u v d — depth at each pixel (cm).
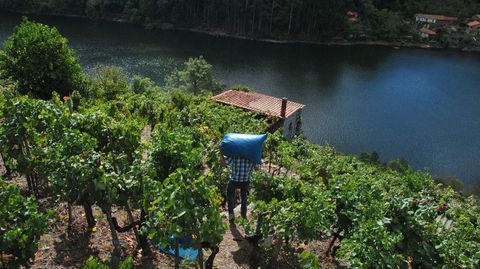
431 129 4447
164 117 1819
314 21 7775
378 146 3994
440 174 3622
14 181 1059
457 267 809
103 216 932
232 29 7812
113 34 7094
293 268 848
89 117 939
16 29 2173
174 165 899
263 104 3125
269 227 793
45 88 2194
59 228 873
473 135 4375
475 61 7325
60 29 7075
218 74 5472
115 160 848
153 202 686
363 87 5528
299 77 5678
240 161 877
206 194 683
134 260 800
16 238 618
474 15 9600
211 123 1692
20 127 924
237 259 851
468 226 1163
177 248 714
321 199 802
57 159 770
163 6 7862
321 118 4478
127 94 2522
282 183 926
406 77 6097
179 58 5962
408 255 825
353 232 823
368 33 8194
